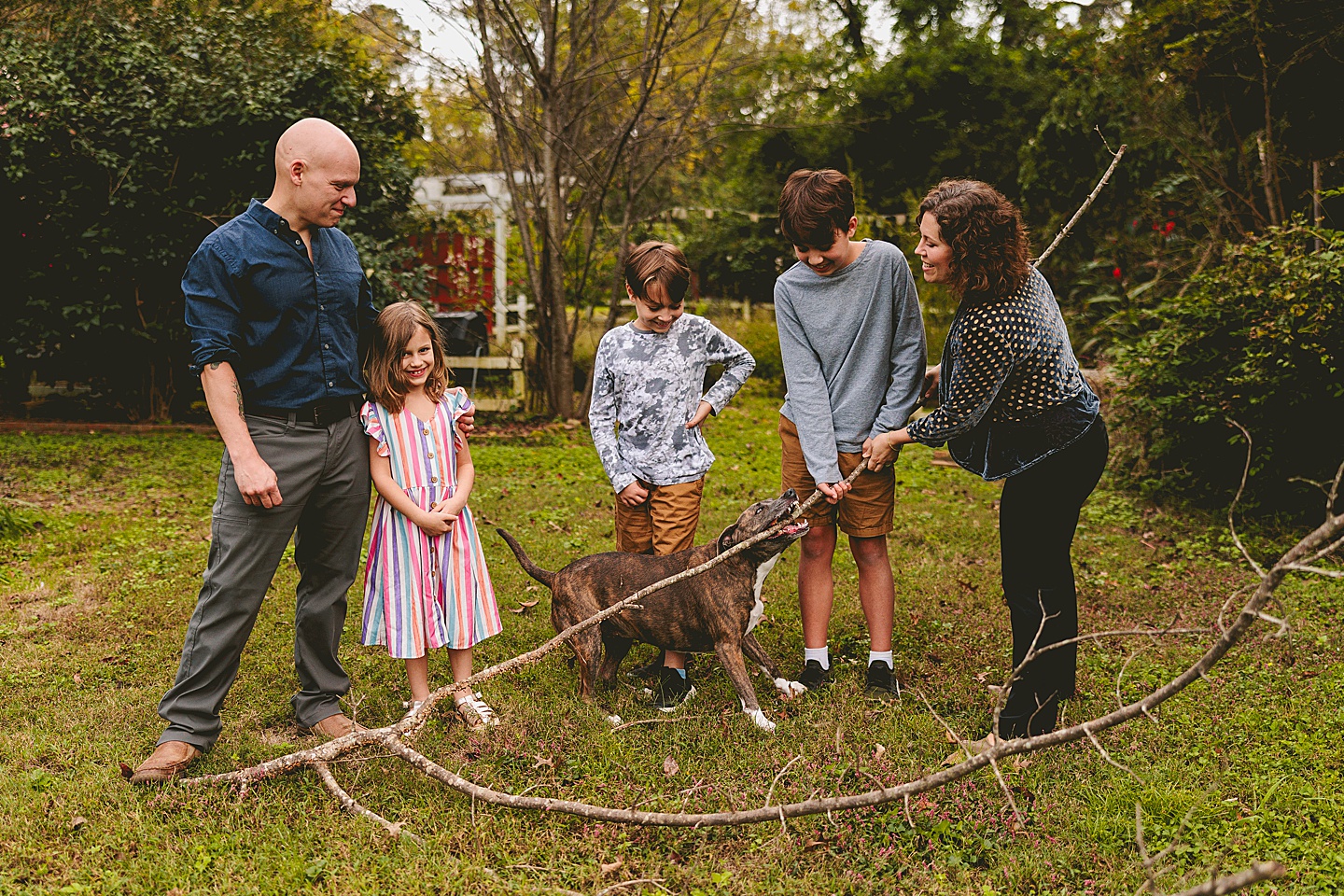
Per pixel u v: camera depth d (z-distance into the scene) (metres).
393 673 4.21
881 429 3.94
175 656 4.36
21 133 9.14
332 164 3.28
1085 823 3.01
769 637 4.74
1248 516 6.71
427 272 11.98
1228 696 3.90
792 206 3.83
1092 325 11.21
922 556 6.13
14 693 3.96
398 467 3.65
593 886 2.73
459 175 13.26
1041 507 3.52
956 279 3.34
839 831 2.96
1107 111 11.63
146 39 10.02
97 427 10.24
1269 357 6.36
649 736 3.57
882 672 4.05
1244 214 9.07
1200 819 3.04
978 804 3.11
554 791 3.19
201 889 2.65
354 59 11.48
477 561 3.81
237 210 9.97
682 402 4.20
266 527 3.33
